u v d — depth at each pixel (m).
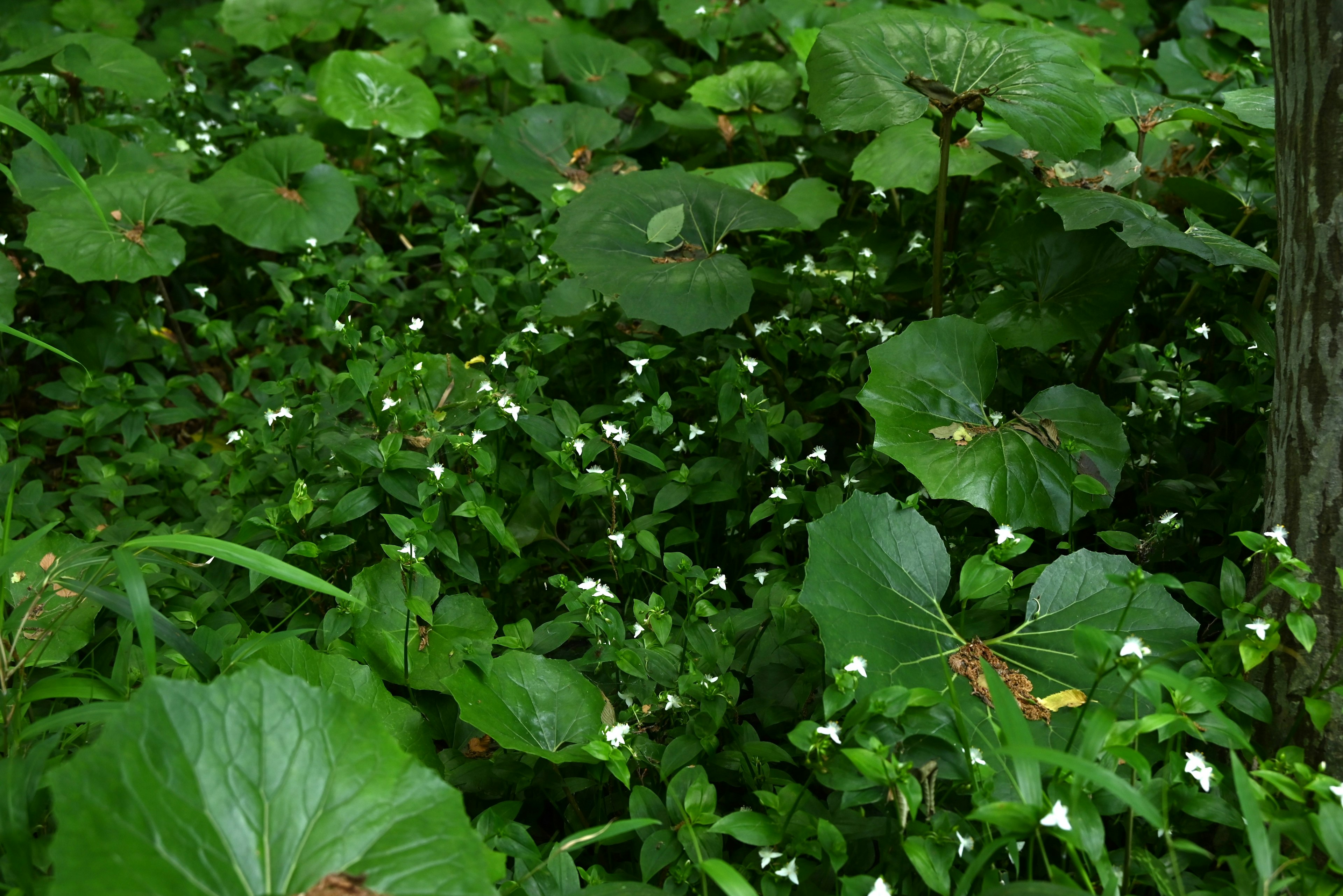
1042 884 1.92
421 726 2.78
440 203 5.45
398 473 3.19
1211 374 4.00
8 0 7.43
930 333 3.37
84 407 4.38
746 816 2.24
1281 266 2.48
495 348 4.37
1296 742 2.46
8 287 4.36
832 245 4.91
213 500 3.89
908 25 3.80
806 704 2.87
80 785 1.78
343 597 2.46
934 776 2.17
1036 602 2.78
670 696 2.71
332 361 4.88
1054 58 3.65
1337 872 2.18
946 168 3.78
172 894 1.74
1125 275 3.70
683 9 6.77
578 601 2.89
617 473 3.41
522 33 7.15
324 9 7.29
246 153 5.41
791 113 5.77
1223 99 4.46
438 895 1.91
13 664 2.78
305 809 1.94
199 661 2.48
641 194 4.09
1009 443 3.18
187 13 8.02
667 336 4.33
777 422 3.51
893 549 2.85
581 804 2.83
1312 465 2.39
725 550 3.65
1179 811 2.44
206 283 5.48
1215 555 3.18
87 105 6.11
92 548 3.15
